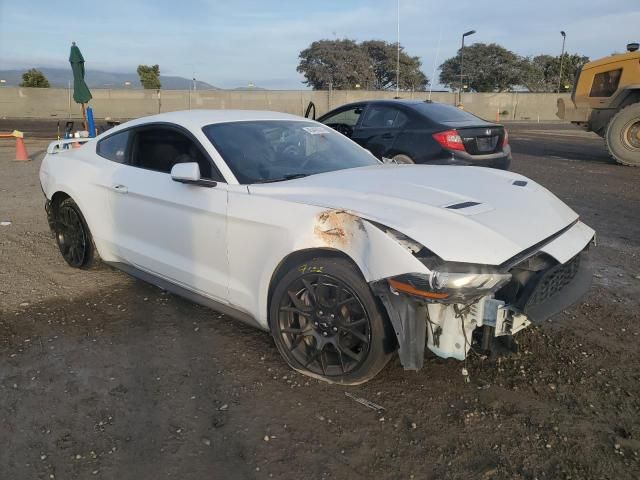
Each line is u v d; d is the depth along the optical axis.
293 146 4.00
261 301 3.25
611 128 11.34
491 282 2.53
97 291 4.51
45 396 3.02
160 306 4.20
